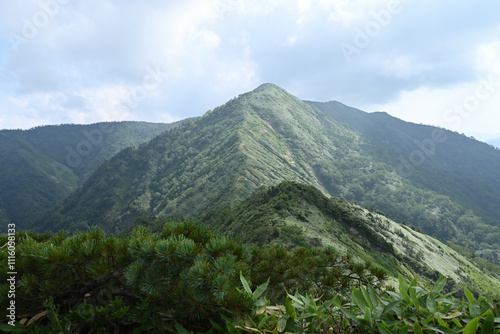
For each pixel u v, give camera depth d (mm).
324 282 3449
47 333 2068
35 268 2369
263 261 3656
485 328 1629
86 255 2377
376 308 1858
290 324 1884
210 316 2244
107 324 2176
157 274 2299
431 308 1846
